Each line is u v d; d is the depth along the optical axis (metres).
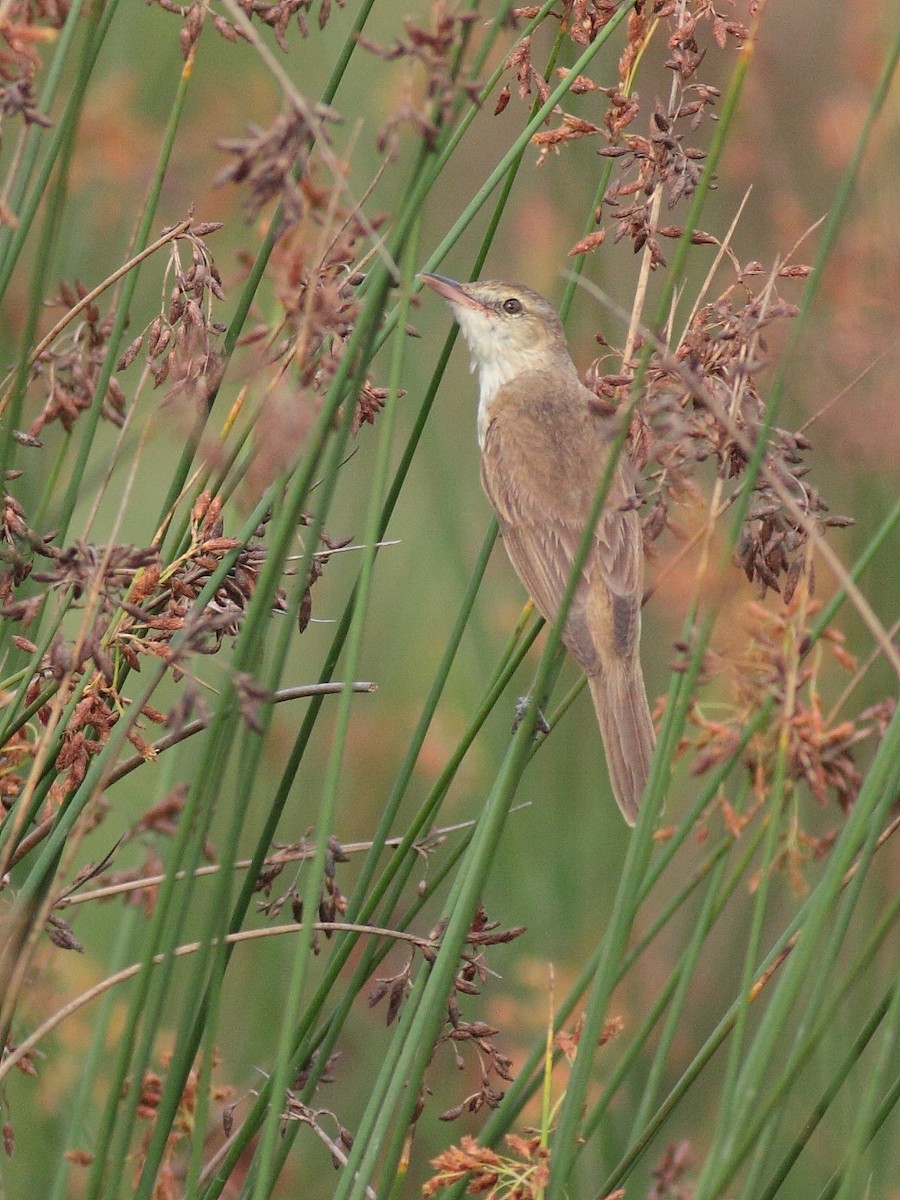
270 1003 11.38
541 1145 6.12
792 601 6.52
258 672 6.11
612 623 8.70
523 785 12.38
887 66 5.89
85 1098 7.66
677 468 6.74
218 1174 6.90
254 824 12.33
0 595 7.13
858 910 10.52
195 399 6.79
